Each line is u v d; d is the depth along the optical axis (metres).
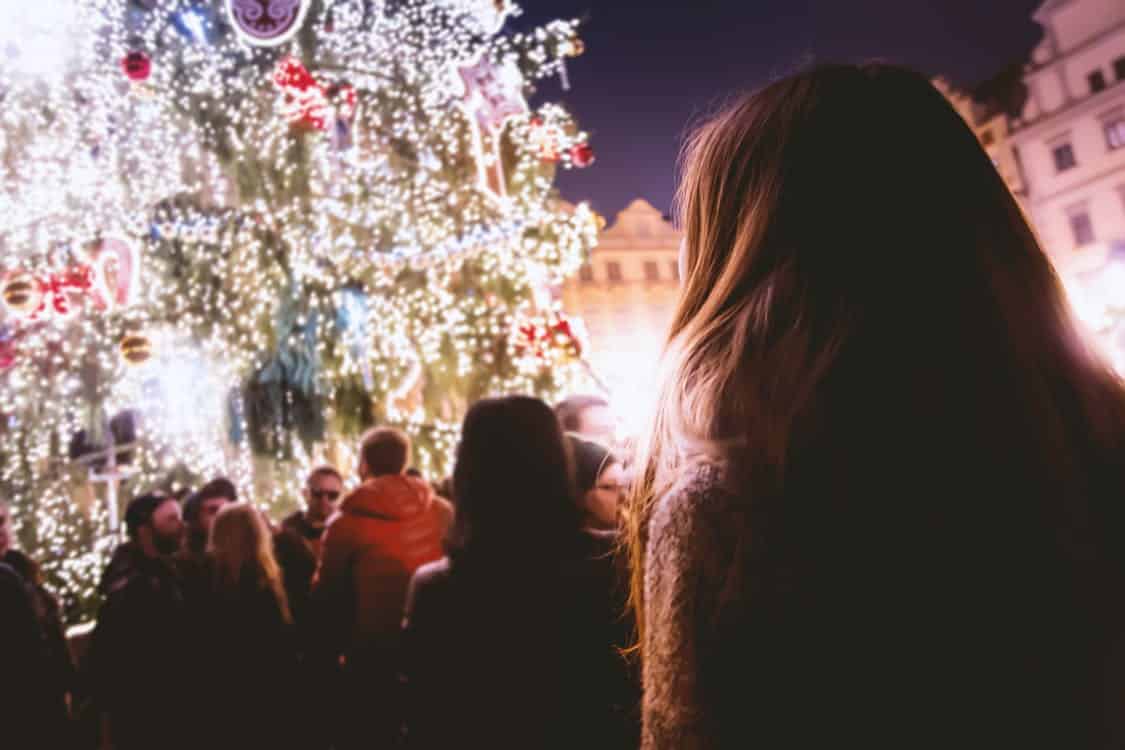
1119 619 0.65
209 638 3.81
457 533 1.96
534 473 1.95
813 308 0.73
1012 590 0.63
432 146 13.55
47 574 9.12
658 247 34.12
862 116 0.79
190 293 10.75
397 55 13.59
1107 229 27.03
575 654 1.86
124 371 10.16
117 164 11.08
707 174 0.87
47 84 10.80
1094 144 27.30
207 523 5.27
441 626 1.92
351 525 3.55
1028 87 29.00
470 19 13.38
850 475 0.66
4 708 3.40
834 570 0.64
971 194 0.78
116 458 10.34
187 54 11.71
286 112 8.62
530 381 12.54
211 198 11.47
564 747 1.84
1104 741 0.63
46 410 9.92
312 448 10.87
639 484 0.87
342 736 3.77
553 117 12.69
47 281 6.88
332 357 11.13
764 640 0.64
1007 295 0.74
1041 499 0.66
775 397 0.70
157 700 3.75
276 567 4.07
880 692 0.62
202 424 10.53
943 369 0.70
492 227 12.63
